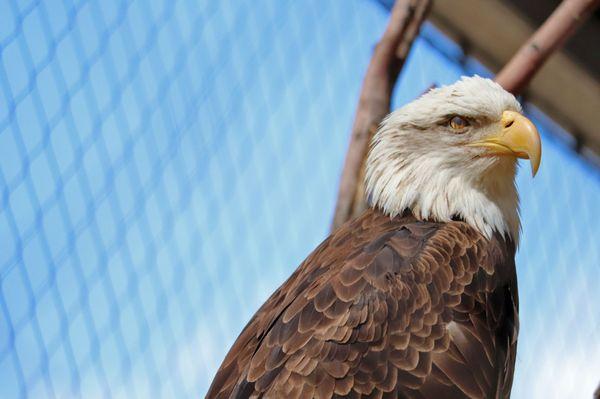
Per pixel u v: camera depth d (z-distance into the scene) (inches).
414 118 316.2
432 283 278.1
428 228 299.4
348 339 267.0
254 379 267.3
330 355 265.4
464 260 286.7
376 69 321.7
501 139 309.4
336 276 278.5
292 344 268.7
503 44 437.1
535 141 306.2
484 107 311.1
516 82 317.4
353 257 285.0
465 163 312.5
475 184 312.8
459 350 271.1
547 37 312.7
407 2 317.1
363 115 323.0
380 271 277.9
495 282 290.0
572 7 310.0
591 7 308.8
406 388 264.2
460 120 313.3
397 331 269.4
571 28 311.3
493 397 277.0
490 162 311.1
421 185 313.9
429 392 264.7
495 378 279.0
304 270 297.1
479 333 276.7
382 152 319.0
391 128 319.0
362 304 271.4
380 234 297.3
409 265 280.4
